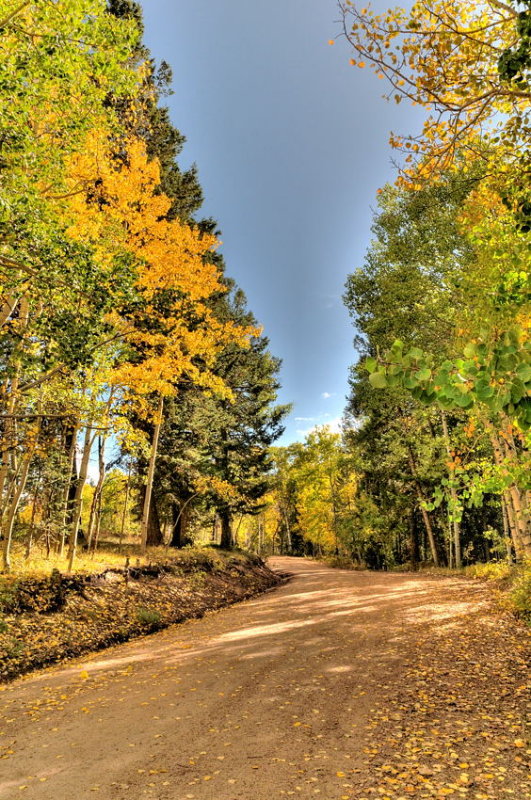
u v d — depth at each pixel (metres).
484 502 17.09
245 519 49.59
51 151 6.88
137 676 6.88
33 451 9.71
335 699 5.47
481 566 19.11
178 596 13.88
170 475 20.48
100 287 6.26
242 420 27.28
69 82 6.11
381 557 38.56
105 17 5.87
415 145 5.45
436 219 12.55
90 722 4.99
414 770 3.63
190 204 20.36
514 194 5.15
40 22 5.55
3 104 5.36
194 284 12.46
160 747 4.27
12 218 5.62
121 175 10.08
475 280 7.14
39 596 9.57
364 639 8.63
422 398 2.82
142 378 11.55
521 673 6.02
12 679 6.95
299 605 13.93
